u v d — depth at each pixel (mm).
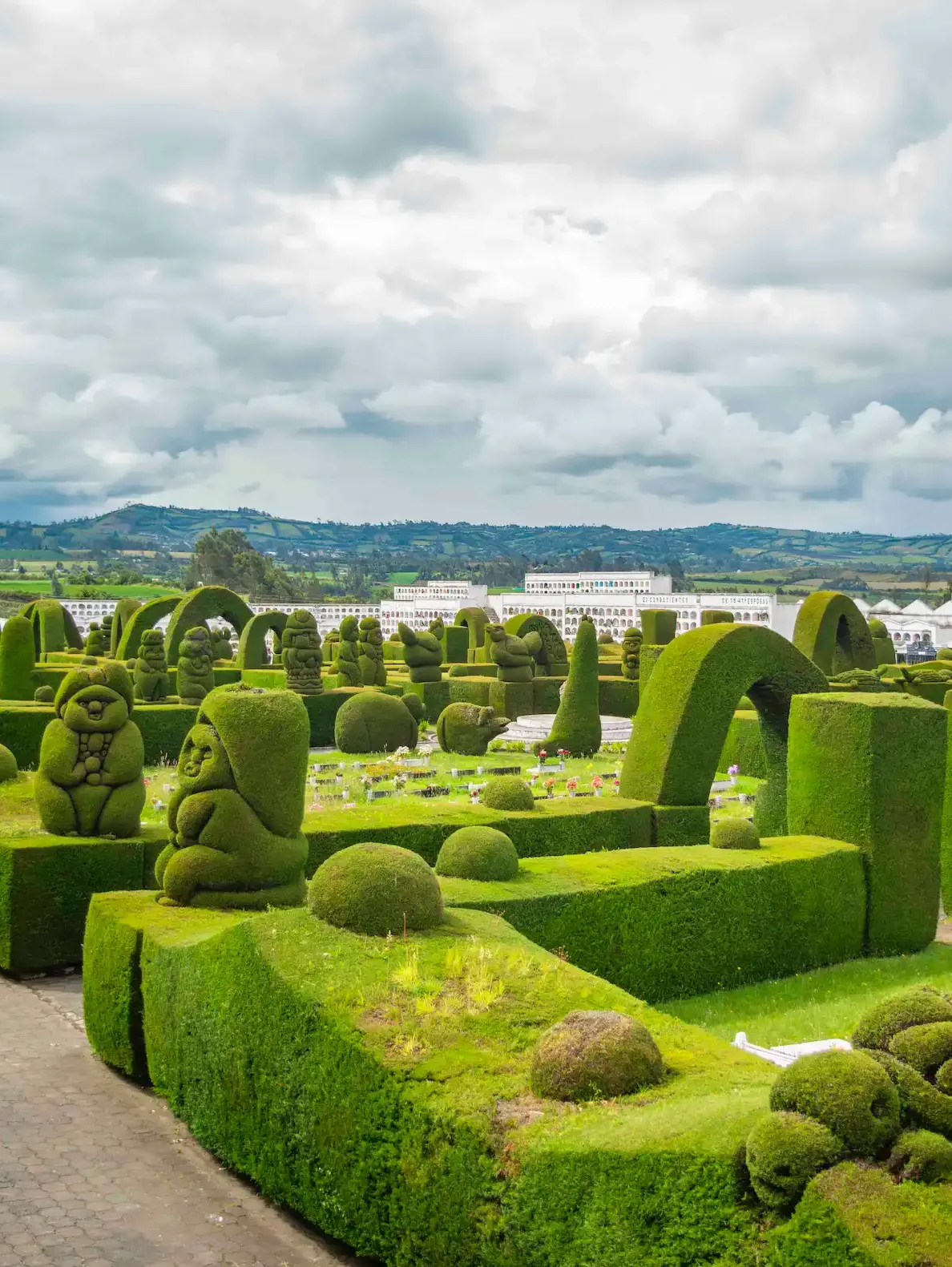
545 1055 8711
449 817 20578
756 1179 6871
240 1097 10859
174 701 44125
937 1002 7625
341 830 19234
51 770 18516
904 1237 6316
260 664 57250
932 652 90500
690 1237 7043
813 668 23703
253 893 14562
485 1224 8023
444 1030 9594
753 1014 16062
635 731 23094
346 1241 9453
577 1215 7520
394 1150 8891
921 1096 6992
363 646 51062
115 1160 11250
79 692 18781
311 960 10844
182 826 14547
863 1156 6879
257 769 14641
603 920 16141
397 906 11789
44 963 17641
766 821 24531
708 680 22375
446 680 52688
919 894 20094
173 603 58812
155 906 14383
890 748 19812
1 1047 14344
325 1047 9758
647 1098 8438
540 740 44281
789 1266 6562
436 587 125250
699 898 17344
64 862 17797
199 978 11781
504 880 16266
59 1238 9672
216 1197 10594
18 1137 11641
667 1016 10297
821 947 18953
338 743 41750
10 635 41250
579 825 21109
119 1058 13375
